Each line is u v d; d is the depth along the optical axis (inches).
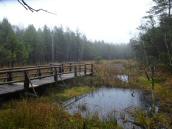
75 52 2883.9
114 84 804.6
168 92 628.4
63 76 761.6
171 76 808.9
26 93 470.0
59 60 2583.7
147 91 699.4
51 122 340.2
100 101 557.3
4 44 1466.5
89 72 959.6
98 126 358.3
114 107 494.9
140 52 1148.5
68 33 3019.2
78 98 582.6
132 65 1460.4
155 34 953.5
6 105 400.8
